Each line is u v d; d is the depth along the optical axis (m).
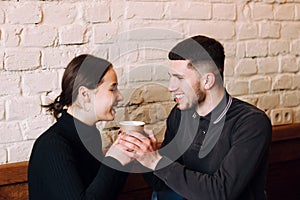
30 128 2.10
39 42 2.08
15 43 2.03
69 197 1.51
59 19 2.11
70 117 1.64
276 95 2.79
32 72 2.08
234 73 2.62
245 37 2.63
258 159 1.63
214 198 1.57
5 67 2.02
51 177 1.54
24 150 2.10
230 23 2.57
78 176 1.54
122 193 2.31
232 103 1.75
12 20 2.01
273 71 2.76
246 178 1.61
